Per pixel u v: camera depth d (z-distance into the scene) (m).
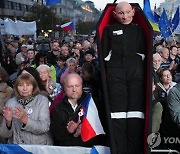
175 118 3.08
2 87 3.98
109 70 3.07
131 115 2.96
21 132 3.16
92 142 3.25
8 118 3.00
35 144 3.15
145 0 10.06
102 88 2.94
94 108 3.09
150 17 10.07
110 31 3.16
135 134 2.96
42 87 3.98
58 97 3.60
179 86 3.13
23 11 66.25
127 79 3.02
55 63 8.67
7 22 14.51
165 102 3.43
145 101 2.95
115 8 3.19
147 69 2.95
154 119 3.25
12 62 9.01
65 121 3.15
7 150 3.11
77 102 3.24
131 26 3.14
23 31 14.67
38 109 3.16
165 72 4.83
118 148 2.94
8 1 59.69
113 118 2.99
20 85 3.16
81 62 7.60
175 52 8.22
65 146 3.11
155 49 9.76
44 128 3.07
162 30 10.59
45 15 47.91
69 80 3.16
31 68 3.99
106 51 3.18
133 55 3.07
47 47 14.42
